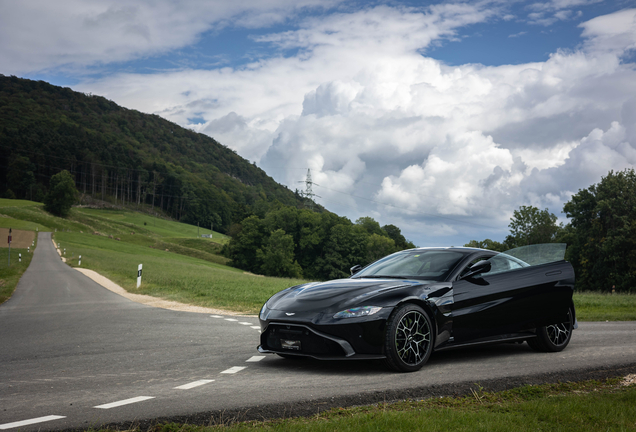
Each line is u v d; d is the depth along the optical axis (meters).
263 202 144.00
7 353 6.64
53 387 4.49
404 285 5.14
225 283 22.94
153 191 196.00
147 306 13.99
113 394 4.17
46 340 7.86
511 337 5.79
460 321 5.32
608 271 50.41
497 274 5.79
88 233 115.44
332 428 3.02
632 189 50.56
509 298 5.70
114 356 6.23
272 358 5.86
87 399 4.00
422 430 2.98
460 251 5.96
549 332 6.18
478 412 3.45
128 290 20.61
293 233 103.38
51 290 21.70
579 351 6.27
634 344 6.96
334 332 4.69
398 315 4.85
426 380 4.50
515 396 4.03
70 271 37.81
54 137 188.75
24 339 8.02
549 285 6.05
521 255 6.22
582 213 53.41
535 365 5.24
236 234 110.00
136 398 4.00
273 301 5.36
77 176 185.00
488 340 5.59
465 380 4.48
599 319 11.99
